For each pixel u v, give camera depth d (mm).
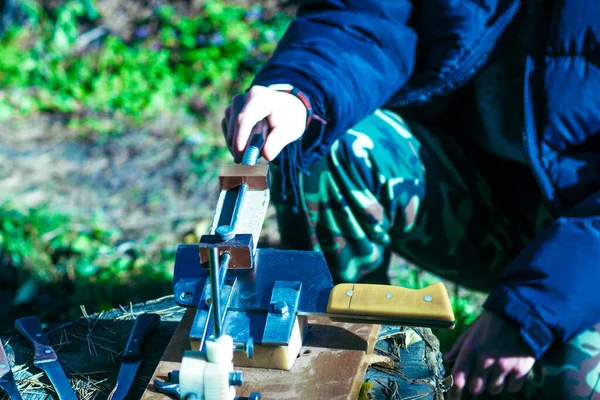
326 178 2258
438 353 1936
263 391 1618
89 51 5480
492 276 2469
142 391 1814
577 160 2061
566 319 1756
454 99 2428
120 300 3275
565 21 2016
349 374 1655
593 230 1812
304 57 2113
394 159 2275
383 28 2207
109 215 3918
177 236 3766
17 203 3977
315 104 2041
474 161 2475
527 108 2068
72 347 2002
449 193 2348
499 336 1795
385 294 1629
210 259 1352
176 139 4613
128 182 4219
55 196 4074
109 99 5027
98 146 4570
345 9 2260
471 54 2199
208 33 5559
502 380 1801
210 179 4223
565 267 1777
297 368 1673
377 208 2293
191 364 1395
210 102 4984
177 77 5211
